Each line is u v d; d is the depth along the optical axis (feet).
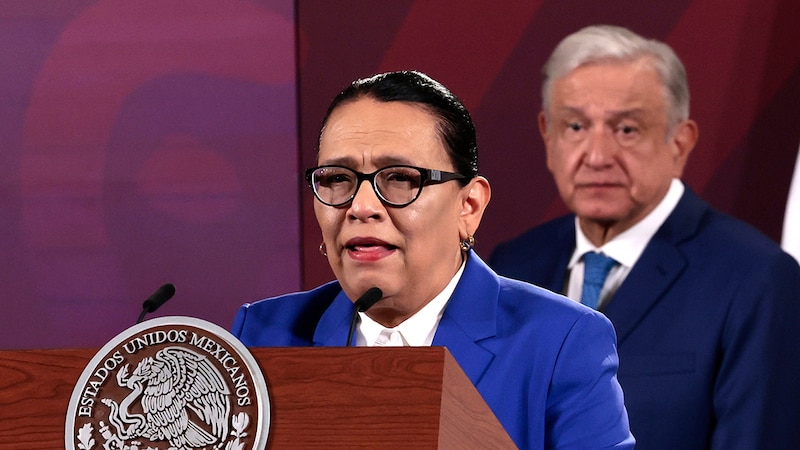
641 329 40.04
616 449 24.79
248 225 44.80
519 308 26.43
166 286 23.93
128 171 45.47
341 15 43.86
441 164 25.00
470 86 42.34
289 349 19.42
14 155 45.96
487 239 42.16
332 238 25.09
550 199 41.65
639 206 40.68
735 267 39.73
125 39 45.52
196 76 45.14
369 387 18.89
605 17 41.14
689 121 40.47
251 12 44.70
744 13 40.11
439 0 42.70
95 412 19.56
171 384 19.47
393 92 24.94
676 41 40.55
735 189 40.16
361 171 24.58
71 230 45.73
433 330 26.55
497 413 25.14
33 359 20.04
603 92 40.88
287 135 44.45
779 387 39.11
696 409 39.32
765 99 39.96
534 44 41.78
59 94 45.83
